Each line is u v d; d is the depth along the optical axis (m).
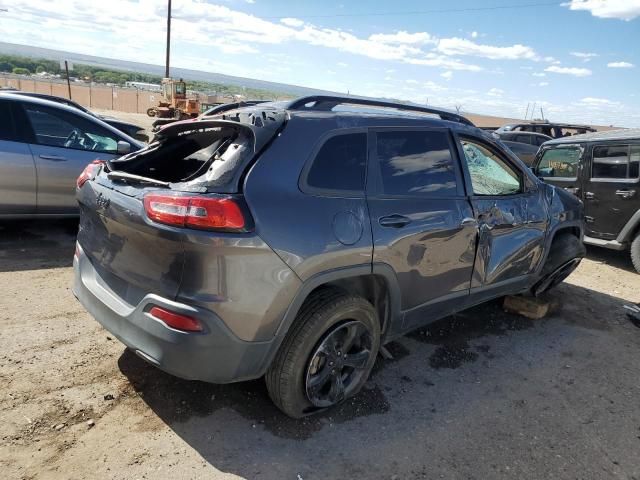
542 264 4.36
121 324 2.46
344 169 2.71
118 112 50.12
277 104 2.88
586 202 6.76
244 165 2.36
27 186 5.23
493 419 2.98
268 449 2.53
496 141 3.85
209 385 3.01
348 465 2.48
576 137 7.20
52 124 5.46
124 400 2.80
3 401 2.69
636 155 6.18
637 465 2.66
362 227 2.66
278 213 2.34
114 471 2.29
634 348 4.15
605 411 3.16
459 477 2.47
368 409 2.96
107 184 2.72
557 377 3.56
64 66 31.22
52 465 2.28
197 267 2.20
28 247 5.29
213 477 2.31
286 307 2.40
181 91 39.06
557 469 2.59
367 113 2.97
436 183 3.22
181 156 3.30
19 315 3.69
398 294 2.98
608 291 5.62
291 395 2.60
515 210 3.86
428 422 2.89
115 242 2.58
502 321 4.47
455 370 3.54
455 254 3.29
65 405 2.71
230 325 2.27
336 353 2.76
